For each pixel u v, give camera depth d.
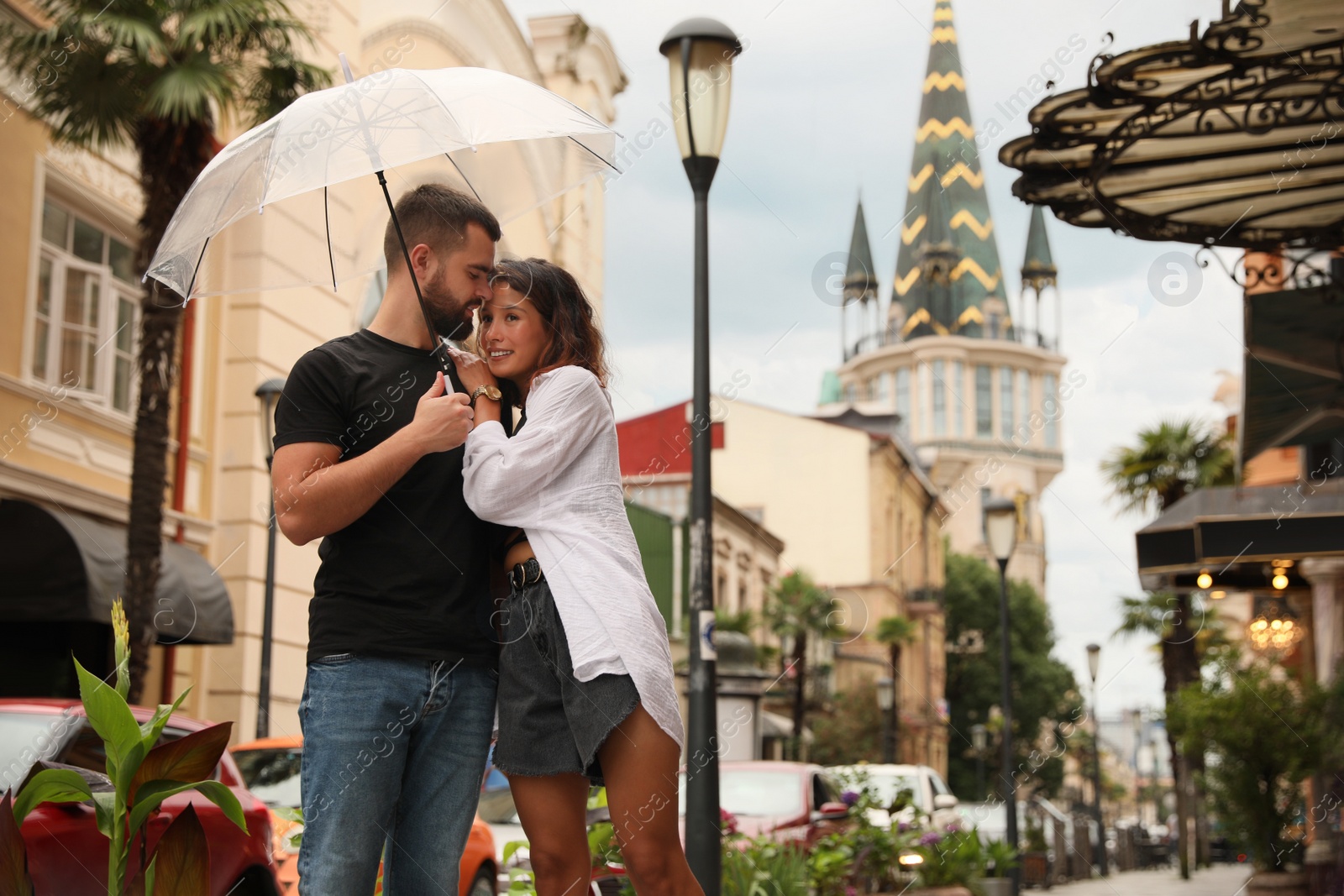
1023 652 58.12
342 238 6.62
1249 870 19.30
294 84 11.52
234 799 3.07
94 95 10.77
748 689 14.28
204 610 12.70
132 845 3.08
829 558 46.31
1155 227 8.32
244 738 13.91
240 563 14.24
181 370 13.84
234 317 14.69
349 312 16.44
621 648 2.49
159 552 11.34
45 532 10.88
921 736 47.50
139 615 11.11
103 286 13.10
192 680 13.82
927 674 51.81
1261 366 9.37
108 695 3.00
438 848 2.61
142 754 3.03
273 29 11.41
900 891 9.81
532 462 2.55
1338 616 12.83
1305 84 6.97
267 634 11.83
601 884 4.60
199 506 14.26
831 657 41.00
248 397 14.62
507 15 18.91
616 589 2.55
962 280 94.44
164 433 11.40
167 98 10.45
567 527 2.58
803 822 10.23
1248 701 12.96
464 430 2.50
